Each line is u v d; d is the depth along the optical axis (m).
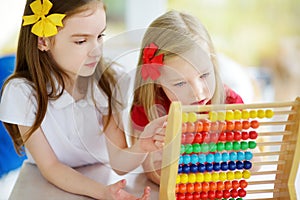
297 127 0.97
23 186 1.09
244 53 2.78
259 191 1.03
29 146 1.11
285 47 2.77
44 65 1.09
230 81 1.88
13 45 2.26
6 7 2.23
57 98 1.10
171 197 0.92
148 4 2.47
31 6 1.05
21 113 1.09
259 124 0.97
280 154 1.01
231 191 1.02
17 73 1.13
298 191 1.12
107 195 1.02
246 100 1.84
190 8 2.66
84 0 1.01
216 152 1.00
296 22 2.75
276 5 2.73
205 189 0.98
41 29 1.03
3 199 1.42
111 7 2.45
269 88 2.79
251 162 1.01
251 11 2.72
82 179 1.07
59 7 1.02
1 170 1.52
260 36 2.76
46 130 1.12
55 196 1.05
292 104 0.96
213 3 2.68
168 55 1.00
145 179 1.12
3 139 1.52
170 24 1.11
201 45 1.09
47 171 1.10
